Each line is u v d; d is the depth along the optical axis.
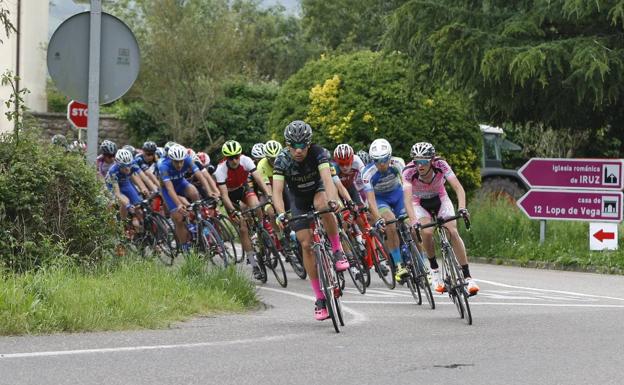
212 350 16.00
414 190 23.06
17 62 52.94
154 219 32.50
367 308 23.22
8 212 22.50
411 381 13.55
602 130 47.47
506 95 41.97
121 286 20.77
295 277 31.05
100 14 24.30
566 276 34.00
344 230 26.97
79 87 24.38
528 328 19.25
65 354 15.16
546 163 39.81
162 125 73.44
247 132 75.19
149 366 14.37
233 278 23.81
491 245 40.28
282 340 17.33
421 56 42.62
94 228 23.92
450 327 19.44
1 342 16.12
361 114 46.88
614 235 38.00
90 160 24.44
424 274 23.61
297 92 49.38
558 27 41.81
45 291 18.50
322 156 19.98
